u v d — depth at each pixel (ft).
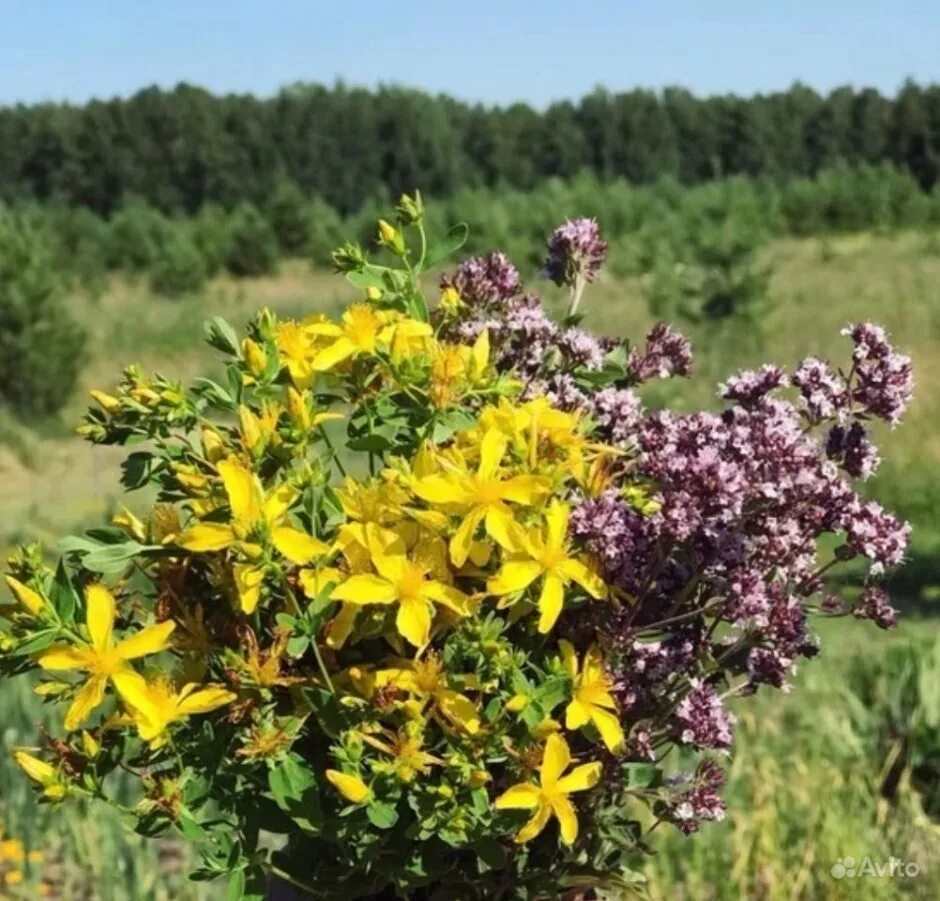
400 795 1.04
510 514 1.04
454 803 1.03
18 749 1.07
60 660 1.02
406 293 1.21
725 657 1.15
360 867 1.10
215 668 1.09
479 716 1.05
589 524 1.07
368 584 1.02
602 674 1.07
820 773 3.10
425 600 1.03
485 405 1.18
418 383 1.10
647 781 1.14
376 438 1.10
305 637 1.03
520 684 1.04
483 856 1.06
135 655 1.03
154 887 2.81
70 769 1.06
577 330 1.26
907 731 3.46
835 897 2.83
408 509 1.04
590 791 1.13
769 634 1.12
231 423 1.25
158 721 1.02
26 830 2.99
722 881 2.79
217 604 1.13
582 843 1.16
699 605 1.16
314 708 1.04
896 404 1.17
